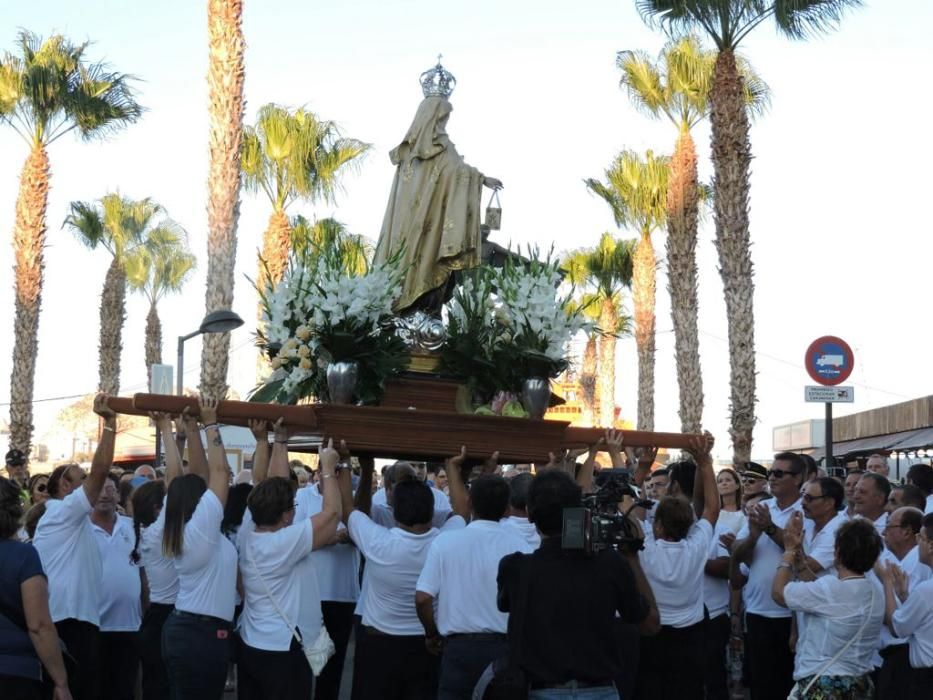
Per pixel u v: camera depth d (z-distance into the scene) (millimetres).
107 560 8656
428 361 7727
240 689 7082
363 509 8070
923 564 7664
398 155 8195
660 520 7301
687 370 25953
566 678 5277
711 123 19641
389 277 7492
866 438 28328
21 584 6031
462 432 7223
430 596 6613
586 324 7895
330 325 7250
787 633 8383
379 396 7457
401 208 8055
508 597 5512
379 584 7125
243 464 22344
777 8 18109
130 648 8680
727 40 19516
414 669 7137
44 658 6035
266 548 6852
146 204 38469
